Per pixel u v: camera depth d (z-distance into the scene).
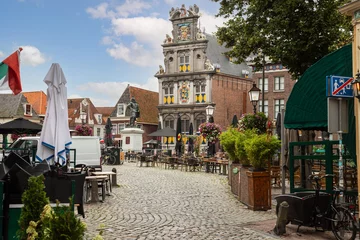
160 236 8.22
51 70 12.15
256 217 10.38
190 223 9.55
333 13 15.44
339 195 8.88
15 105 59.09
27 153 15.70
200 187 17.14
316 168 16.20
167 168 29.33
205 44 54.00
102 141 49.06
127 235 8.27
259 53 18.44
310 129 11.24
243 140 12.80
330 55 9.30
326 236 8.19
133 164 34.75
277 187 16.44
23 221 5.08
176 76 55.75
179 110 55.38
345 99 8.47
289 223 9.45
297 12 15.74
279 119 21.50
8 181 6.05
